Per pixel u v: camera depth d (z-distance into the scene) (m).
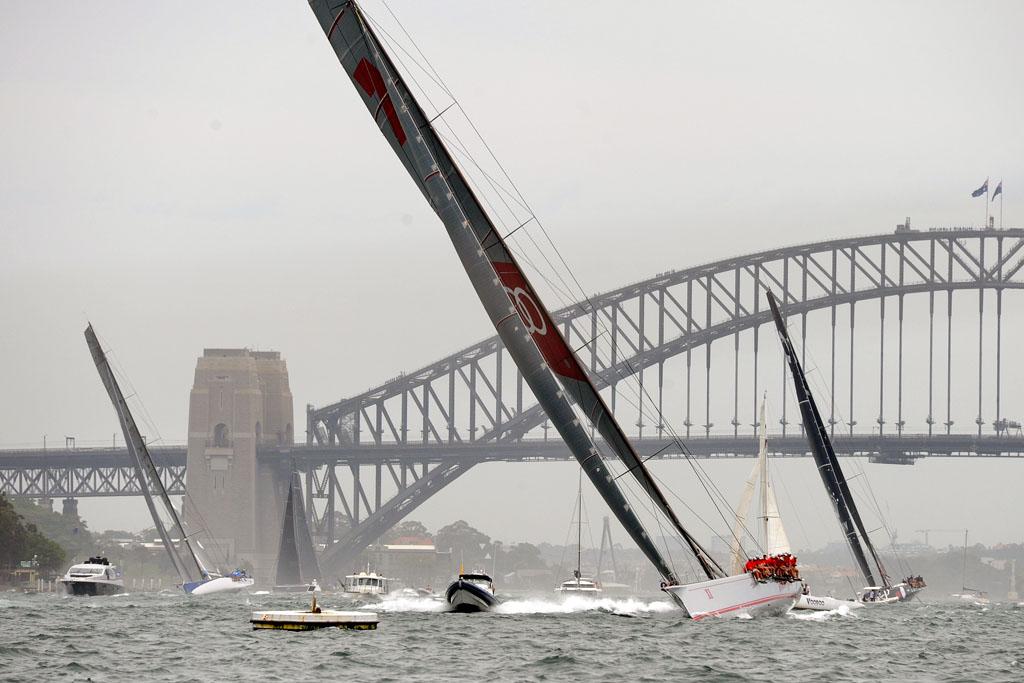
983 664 193.38
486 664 177.62
